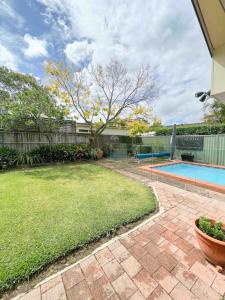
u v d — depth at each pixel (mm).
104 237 2504
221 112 11531
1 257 2029
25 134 8867
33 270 1849
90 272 1874
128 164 8859
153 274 1845
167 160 10305
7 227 2689
